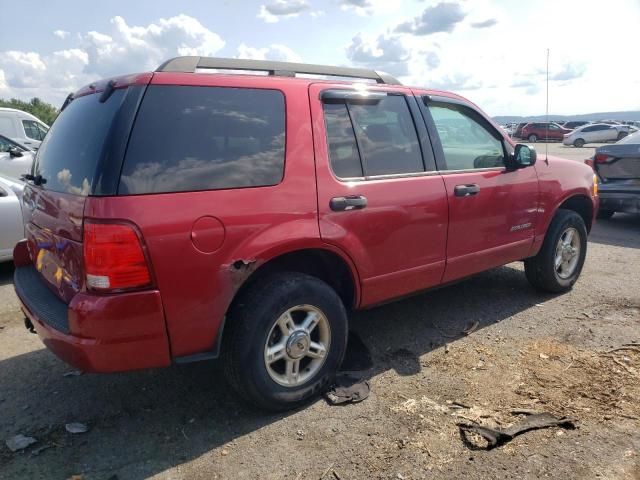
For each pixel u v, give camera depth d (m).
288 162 3.02
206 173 2.72
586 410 3.07
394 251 3.54
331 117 3.29
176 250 2.59
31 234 3.42
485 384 3.41
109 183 2.47
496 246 4.32
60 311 2.82
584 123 39.75
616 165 8.24
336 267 3.42
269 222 2.89
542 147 29.62
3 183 5.85
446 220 3.84
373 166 3.46
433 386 3.40
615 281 5.52
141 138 2.58
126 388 3.46
